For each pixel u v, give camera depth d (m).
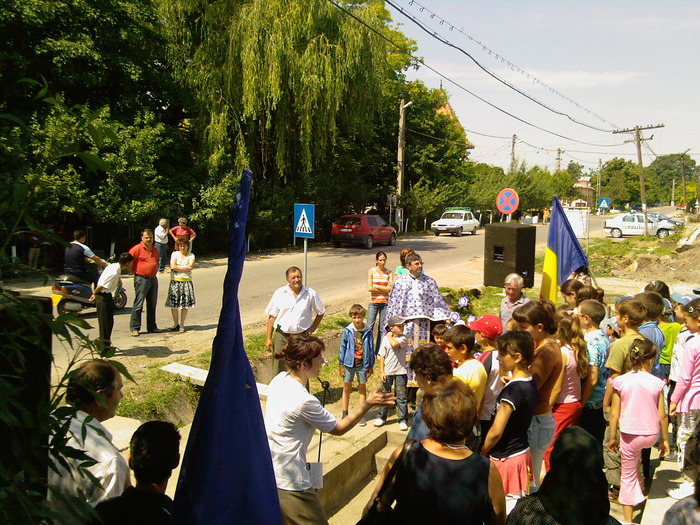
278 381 3.72
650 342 4.88
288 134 24.39
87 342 2.02
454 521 2.74
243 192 2.53
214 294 14.62
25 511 1.69
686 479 5.48
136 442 2.74
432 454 2.89
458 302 10.62
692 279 20.12
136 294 9.96
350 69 22.89
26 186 1.88
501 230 10.99
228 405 2.48
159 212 20.08
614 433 5.00
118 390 2.95
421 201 40.31
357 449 6.12
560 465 2.69
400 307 6.60
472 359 4.79
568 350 5.08
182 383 7.11
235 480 2.48
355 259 23.33
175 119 24.73
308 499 3.60
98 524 2.52
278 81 21.28
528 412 4.02
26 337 1.85
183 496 2.44
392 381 6.79
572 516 2.62
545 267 9.16
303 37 22.53
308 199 27.62
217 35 22.50
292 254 24.97
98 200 17.95
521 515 2.79
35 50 16.75
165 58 22.33
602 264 23.53
